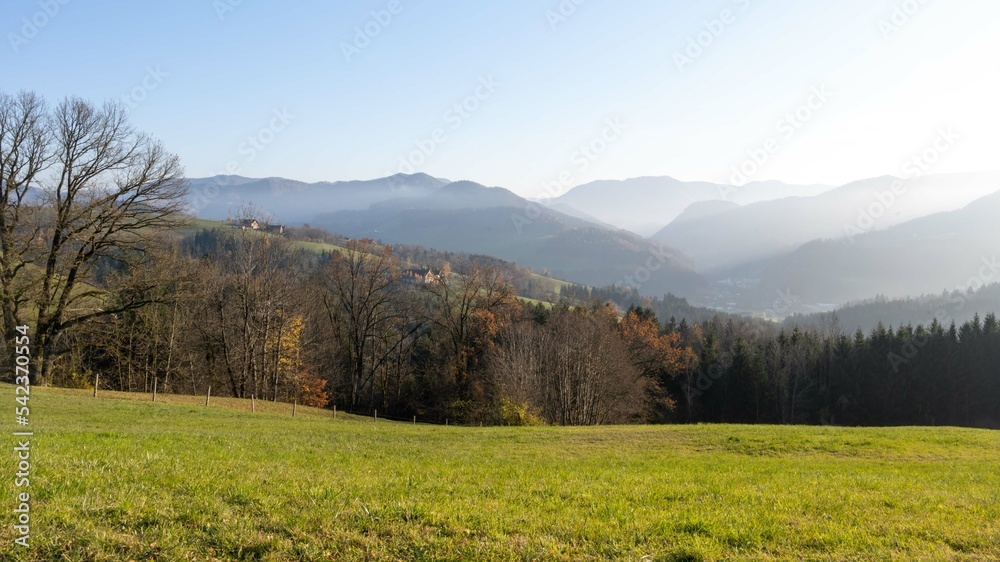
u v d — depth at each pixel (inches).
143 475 390.0
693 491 468.4
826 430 1179.9
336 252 2479.1
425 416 2581.2
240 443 656.4
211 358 2145.7
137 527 298.8
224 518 315.9
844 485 547.5
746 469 671.1
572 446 891.4
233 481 394.6
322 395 2335.1
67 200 1365.7
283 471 457.1
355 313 2501.2
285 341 2177.7
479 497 411.5
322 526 314.8
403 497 383.9
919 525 377.1
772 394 3065.9
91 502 320.2
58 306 1417.3
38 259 1362.0
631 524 351.3
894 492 505.0
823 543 335.9
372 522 326.0
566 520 354.9
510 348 2231.8
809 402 3127.5
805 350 3223.4
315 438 820.6
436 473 512.7
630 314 3006.9
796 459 828.0
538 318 3122.5
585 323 2320.4
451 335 2576.3
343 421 1381.6
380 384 2795.3
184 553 273.4
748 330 4042.8
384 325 2628.0
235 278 2012.8
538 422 1830.7
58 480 356.8
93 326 1596.9
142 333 2000.5
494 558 291.0
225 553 279.4
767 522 370.3
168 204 1455.5
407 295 2637.8
